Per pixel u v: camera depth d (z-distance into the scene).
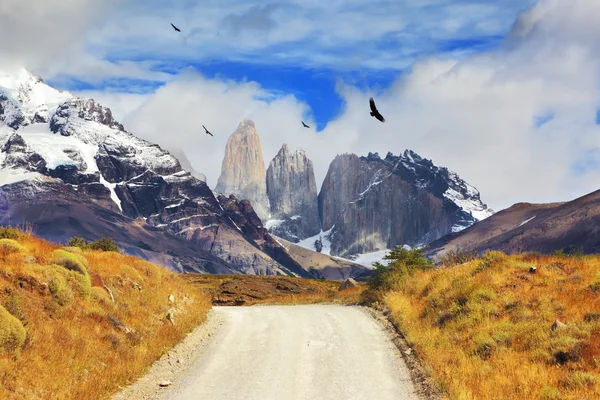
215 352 19.80
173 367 17.45
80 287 18.62
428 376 15.87
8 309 14.62
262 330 24.11
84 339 16.22
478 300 22.09
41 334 14.81
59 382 13.26
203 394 14.62
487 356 17.05
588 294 20.53
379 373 16.73
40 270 17.50
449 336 19.59
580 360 15.22
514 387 13.87
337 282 81.88
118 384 14.83
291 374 16.75
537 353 16.17
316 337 22.30
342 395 14.62
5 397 11.68
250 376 16.53
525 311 19.86
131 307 21.23
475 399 13.13
